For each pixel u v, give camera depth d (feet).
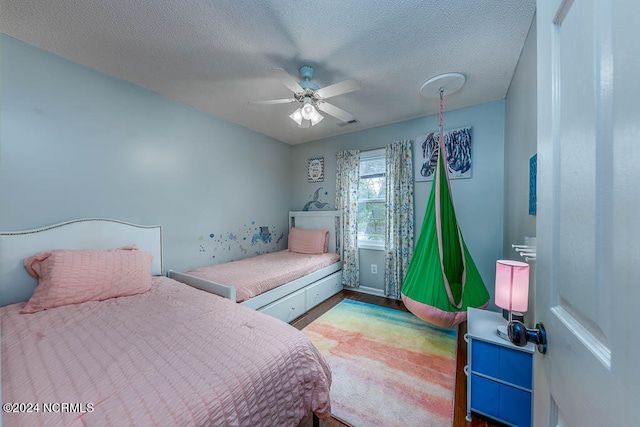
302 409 3.59
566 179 1.77
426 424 4.41
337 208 12.04
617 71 1.22
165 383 2.78
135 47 5.69
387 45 5.61
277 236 13.07
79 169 6.33
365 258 11.51
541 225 2.20
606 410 1.23
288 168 13.83
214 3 4.45
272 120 10.32
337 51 5.82
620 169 1.20
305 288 9.17
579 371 1.52
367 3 4.45
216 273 8.10
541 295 2.18
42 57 5.73
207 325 4.19
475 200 8.88
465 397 5.02
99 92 6.64
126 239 7.11
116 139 7.00
